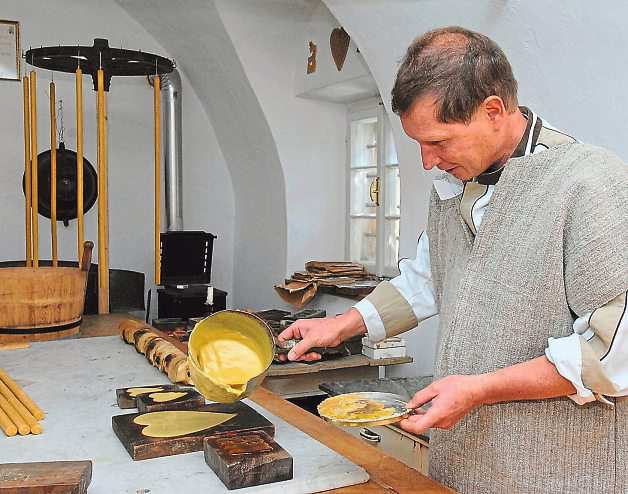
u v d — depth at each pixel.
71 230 4.08
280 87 3.77
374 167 3.80
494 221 1.15
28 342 2.12
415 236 2.93
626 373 1.00
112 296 3.81
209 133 4.46
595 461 1.11
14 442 1.27
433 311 1.45
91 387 1.64
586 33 1.88
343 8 2.79
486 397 1.03
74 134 4.10
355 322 1.42
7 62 3.92
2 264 3.49
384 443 2.17
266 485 1.07
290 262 3.93
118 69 2.70
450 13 2.31
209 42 3.78
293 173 3.88
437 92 1.04
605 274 1.00
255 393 1.61
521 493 1.14
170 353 1.73
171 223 4.12
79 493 0.97
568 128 2.02
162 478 1.10
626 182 1.03
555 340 1.04
